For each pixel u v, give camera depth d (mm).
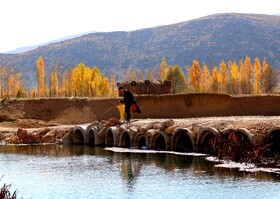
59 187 17812
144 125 30141
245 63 91750
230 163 21594
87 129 34344
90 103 49156
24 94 87312
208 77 90938
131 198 15703
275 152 21312
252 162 21078
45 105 49438
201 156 24312
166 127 28297
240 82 89562
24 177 20062
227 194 15648
